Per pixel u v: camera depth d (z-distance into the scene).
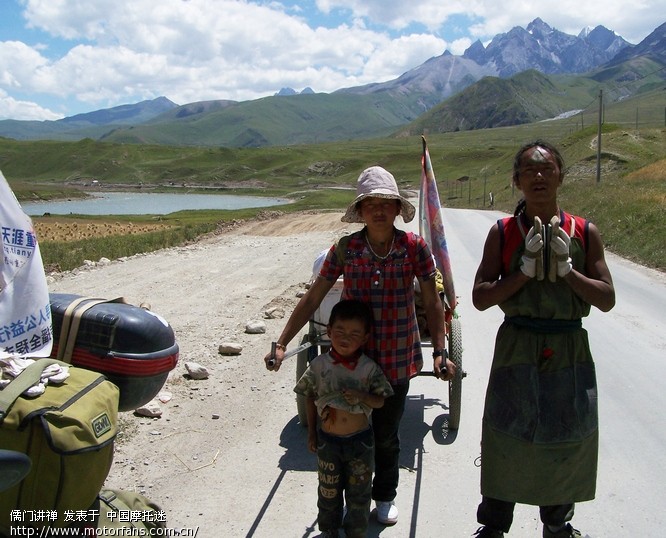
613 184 36.25
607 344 8.85
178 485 4.86
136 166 193.75
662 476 5.07
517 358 3.43
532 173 3.33
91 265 16.97
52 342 3.62
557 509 3.58
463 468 5.23
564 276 3.25
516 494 3.46
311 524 4.36
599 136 43.06
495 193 75.12
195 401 6.60
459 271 15.46
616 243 19.38
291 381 7.25
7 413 2.90
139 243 22.52
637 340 9.06
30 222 3.46
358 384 3.77
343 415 3.77
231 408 6.43
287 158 181.88
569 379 3.40
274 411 6.36
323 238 24.81
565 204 31.59
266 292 13.15
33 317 3.43
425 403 6.70
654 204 22.48
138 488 4.79
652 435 5.84
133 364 3.62
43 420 2.88
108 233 38.06
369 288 3.85
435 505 4.65
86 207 99.38
